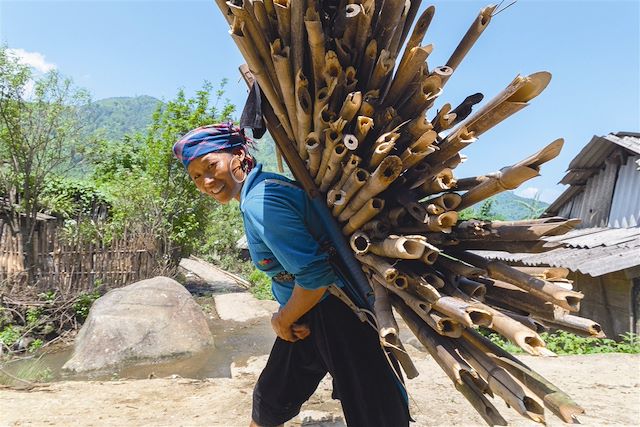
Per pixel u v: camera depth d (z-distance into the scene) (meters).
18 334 7.53
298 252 1.63
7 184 9.62
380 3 1.58
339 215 1.67
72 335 8.29
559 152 1.19
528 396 1.23
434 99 1.49
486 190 1.35
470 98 1.57
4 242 8.86
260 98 1.73
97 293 9.38
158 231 11.84
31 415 3.12
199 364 7.09
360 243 1.59
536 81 1.22
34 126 9.84
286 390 2.13
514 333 1.19
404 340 7.01
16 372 6.36
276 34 1.56
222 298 12.69
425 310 1.41
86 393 3.64
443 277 1.56
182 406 3.31
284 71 1.50
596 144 10.10
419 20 1.46
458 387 1.45
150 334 7.45
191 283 15.68
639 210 9.56
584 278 9.77
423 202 1.53
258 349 7.95
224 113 13.02
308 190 1.71
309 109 1.54
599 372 4.38
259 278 16.36
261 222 1.66
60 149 10.28
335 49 1.57
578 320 1.40
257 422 2.21
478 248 1.56
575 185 11.62
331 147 1.50
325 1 1.64
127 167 16.33
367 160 1.55
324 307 1.81
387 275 1.42
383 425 1.72
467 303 1.34
